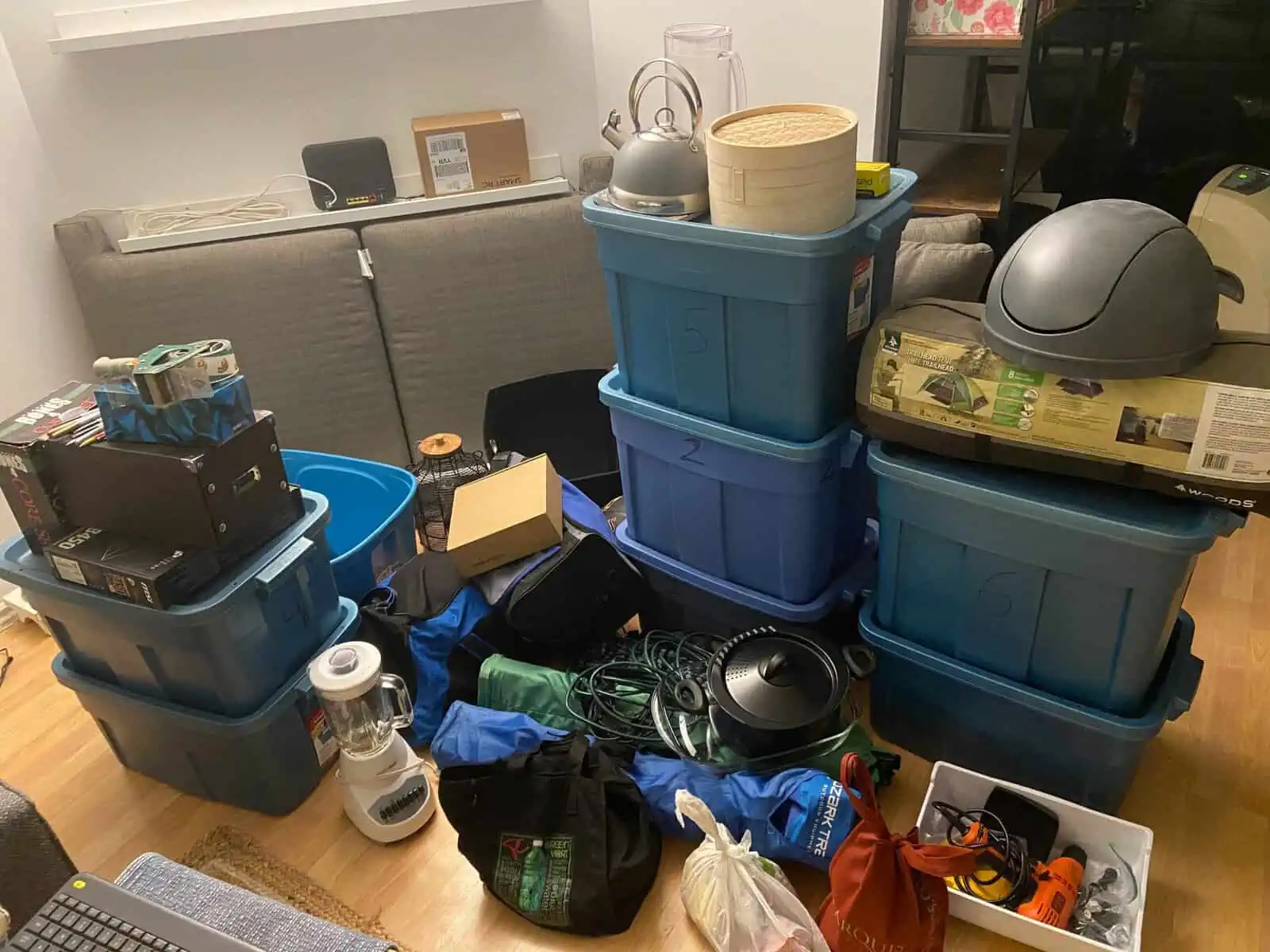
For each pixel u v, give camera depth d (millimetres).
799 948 1334
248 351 2357
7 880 1260
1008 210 2184
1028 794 1532
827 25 2186
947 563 1531
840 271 1471
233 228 2354
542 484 1968
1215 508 1279
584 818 1491
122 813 1773
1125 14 2348
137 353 2330
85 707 1797
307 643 1738
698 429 1677
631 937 1487
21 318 2234
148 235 2342
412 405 2500
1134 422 1263
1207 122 2418
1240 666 1873
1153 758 1712
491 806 1522
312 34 2301
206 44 2262
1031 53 2023
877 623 1706
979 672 1566
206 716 1612
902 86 2189
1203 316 1225
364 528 2254
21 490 1568
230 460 1505
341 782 1667
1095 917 1419
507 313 2445
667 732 1649
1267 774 1668
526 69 2443
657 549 1940
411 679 1836
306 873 1626
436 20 2346
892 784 1709
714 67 2268
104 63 2238
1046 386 1308
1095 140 2533
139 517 1534
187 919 1022
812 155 1376
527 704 1766
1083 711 1470
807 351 1505
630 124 2514
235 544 1556
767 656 1636
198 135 2359
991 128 2488
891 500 1534
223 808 1773
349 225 2443
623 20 2379
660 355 1697
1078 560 1364
